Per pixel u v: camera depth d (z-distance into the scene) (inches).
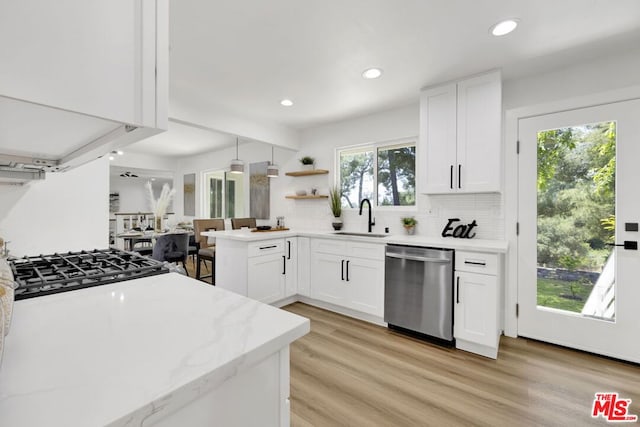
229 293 38.1
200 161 253.4
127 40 22.4
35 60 18.6
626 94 84.1
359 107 131.2
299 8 66.9
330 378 77.1
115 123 23.4
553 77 96.6
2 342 18.4
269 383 26.6
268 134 152.6
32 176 52.9
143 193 423.2
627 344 84.6
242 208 218.4
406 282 102.8
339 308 126.7
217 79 102.9
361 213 144.4
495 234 107.2
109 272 44.6
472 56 88.0
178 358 21.8
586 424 60.4
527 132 100.3
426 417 62.7
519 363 84.7
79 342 24.1
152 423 17.6
